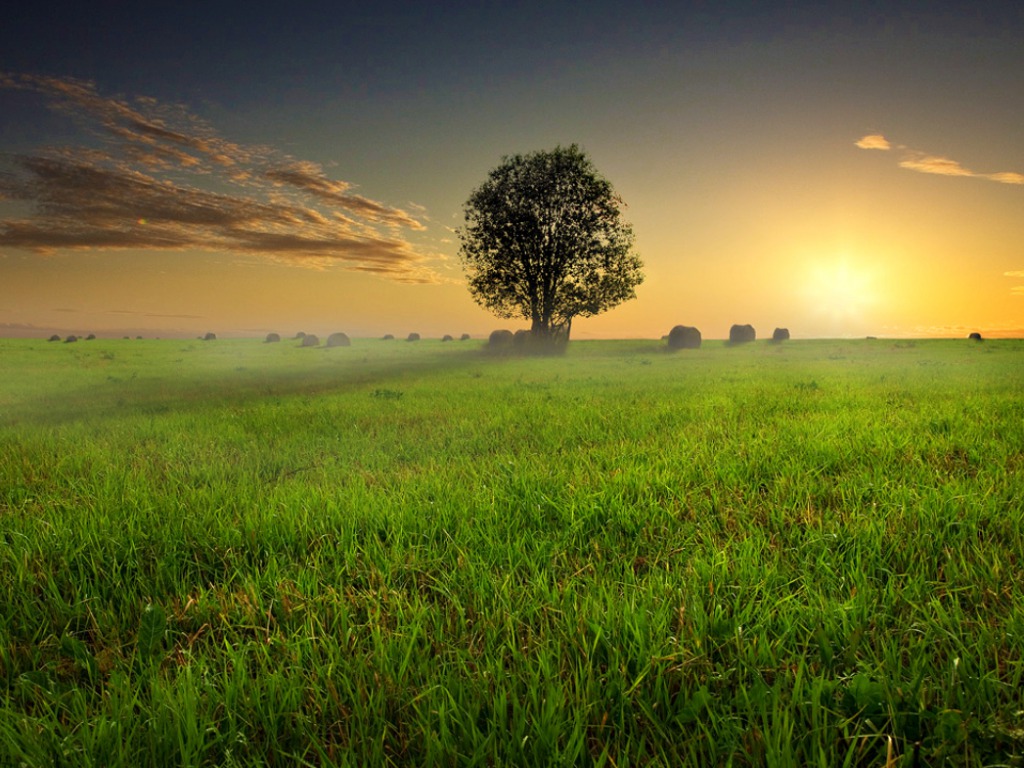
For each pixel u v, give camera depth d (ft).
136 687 6.68
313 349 199.72
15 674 7.39
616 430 25.18
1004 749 5.39
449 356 155.94
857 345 172.24
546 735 5.52
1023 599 8.21
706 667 6.82
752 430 24.02
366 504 13.92
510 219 159.22
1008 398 33.73
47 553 11.34
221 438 25.91
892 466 17.31
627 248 161.68
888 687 6.08
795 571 9.82
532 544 11.43
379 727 5.89
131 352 174.50
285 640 7.64
